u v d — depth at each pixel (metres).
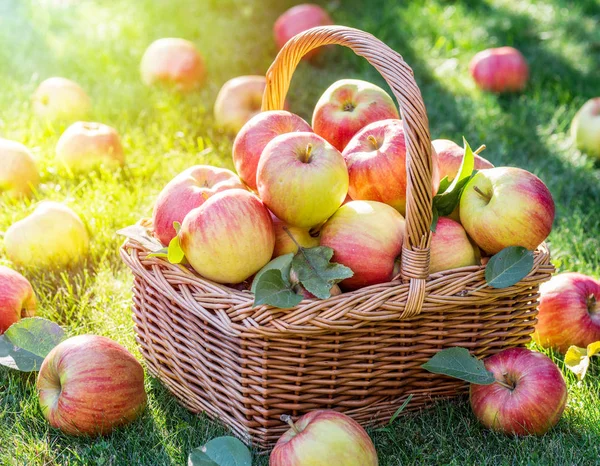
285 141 1.90
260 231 1.85
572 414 2.06
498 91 4.41
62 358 1.94
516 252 1.92
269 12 5.42
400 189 1.99
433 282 1.86
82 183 3.19
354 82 2.30
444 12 5.54
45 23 5.10
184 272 1.93
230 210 1.83
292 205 1.87
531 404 1.90
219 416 1.98
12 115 3.87
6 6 5.39
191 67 4.18
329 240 1.92
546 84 4.50
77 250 2.78
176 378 2.07
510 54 4.42
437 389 2.05
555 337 2.31
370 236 1.89
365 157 2.02
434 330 1.94
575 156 3.69
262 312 1.77
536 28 5.35
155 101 4.00
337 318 1.77
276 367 1.82
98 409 1.91
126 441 1.94
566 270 2.78
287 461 1.63
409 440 1.96
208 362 1.92
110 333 2.41
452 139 3.78
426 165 1.74
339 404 1.92
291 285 1.85
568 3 5.85
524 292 2.02
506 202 1.93
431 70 4.65
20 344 2.15
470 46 5.03
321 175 1.85
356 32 1.93
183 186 2.04
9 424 2.02
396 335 1.90
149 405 2.10
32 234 2.70
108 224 2.99
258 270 1.91
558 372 1.94
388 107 2.25
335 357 1.85
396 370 1.95
